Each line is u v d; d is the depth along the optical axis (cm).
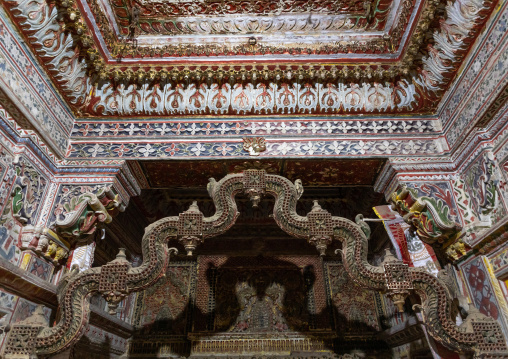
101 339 428
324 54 383
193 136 382
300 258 566
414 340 433
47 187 340
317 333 511
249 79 382
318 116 394
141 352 506
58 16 295
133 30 383
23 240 295
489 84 285
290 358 493
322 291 541
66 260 345
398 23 359
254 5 365
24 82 286
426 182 358
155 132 385
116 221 469
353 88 388
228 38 390
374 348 507
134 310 535
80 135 379
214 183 312
